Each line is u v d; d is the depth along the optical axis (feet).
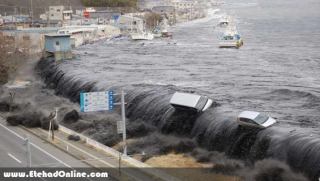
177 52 542.16
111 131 259.80
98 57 476.54
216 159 214.69
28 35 503.61
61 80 366.22
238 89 318.45
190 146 228.43
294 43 623.77
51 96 347.36
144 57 489.67
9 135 255.70
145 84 322.96
